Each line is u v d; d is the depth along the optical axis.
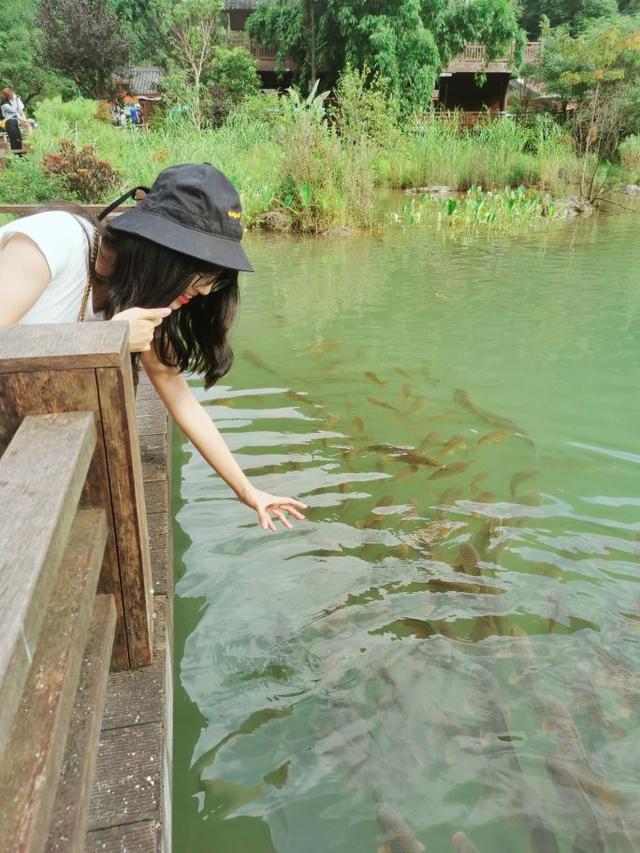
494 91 31.86
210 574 2.91
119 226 1.58
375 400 4.89
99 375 1.34
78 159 12.46
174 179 1.61
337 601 2.75
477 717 2.18
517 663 2.42
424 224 13.77
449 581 2.88
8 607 0.79
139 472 1.69
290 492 3.58
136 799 1.49
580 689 2.30
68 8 24.58
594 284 8.49
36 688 1.05
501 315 7.14
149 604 1.82
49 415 1.33
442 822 1.84
